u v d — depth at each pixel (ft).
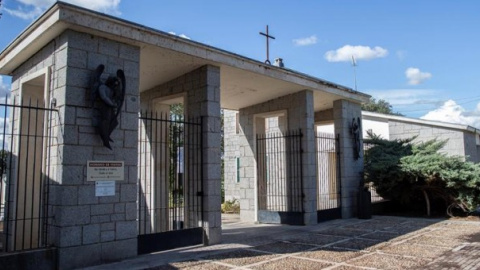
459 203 39.17
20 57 23.86
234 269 19.10
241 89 34.91
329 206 43.86
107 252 20.27
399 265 19.71
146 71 28.02
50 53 21.43
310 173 35.81
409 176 39.86
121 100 20.93
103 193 20.33
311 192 35.76
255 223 37.78
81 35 20.27
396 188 42.14
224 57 27.12
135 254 21.59
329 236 29.04
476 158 54.75
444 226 33.68
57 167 19.33
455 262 20.33
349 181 40.73
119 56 21.79
